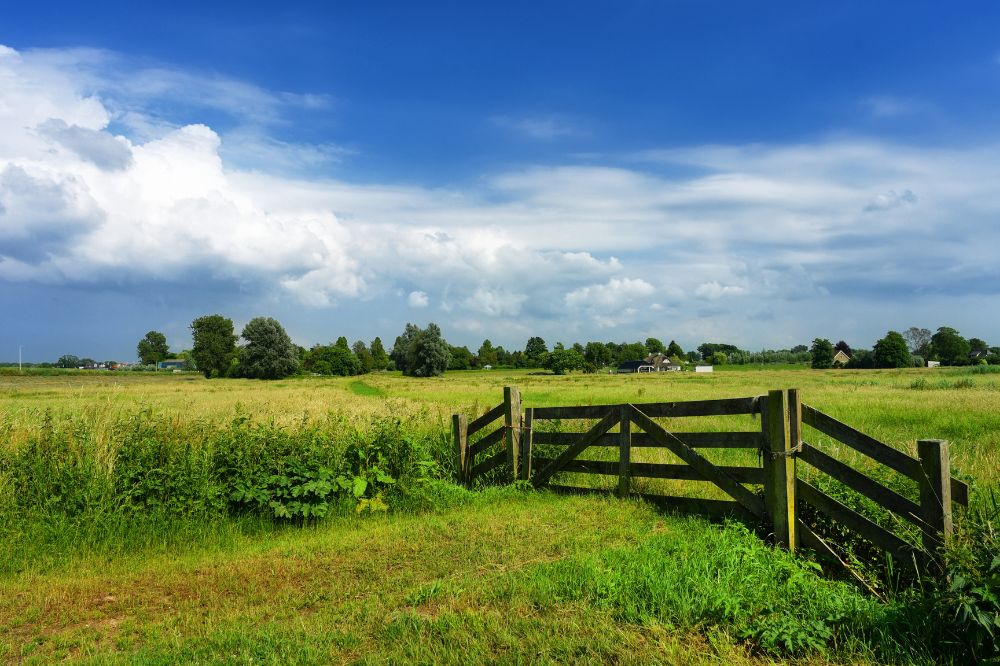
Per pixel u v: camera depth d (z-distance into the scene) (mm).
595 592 4996
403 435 9828
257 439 8789
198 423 9547
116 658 4309
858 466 7496
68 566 6492
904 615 4359
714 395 35969
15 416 9164
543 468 9727
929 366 135750
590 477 9977
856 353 155625
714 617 4492
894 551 5441
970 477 6750
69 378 110562
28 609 5281
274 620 4906
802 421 6371
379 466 9164
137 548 7039
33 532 6902
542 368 169750
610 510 7820
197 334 125000
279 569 6156
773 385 53844
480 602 5000
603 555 5883
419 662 4023
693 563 5383
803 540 6293
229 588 5695
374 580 5742
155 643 4543
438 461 11047
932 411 19109
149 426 8805
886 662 3910
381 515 8438
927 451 5148
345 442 9484
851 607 4594
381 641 4363
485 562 6074
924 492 5176
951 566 4387
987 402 23344
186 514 7621
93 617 5160
